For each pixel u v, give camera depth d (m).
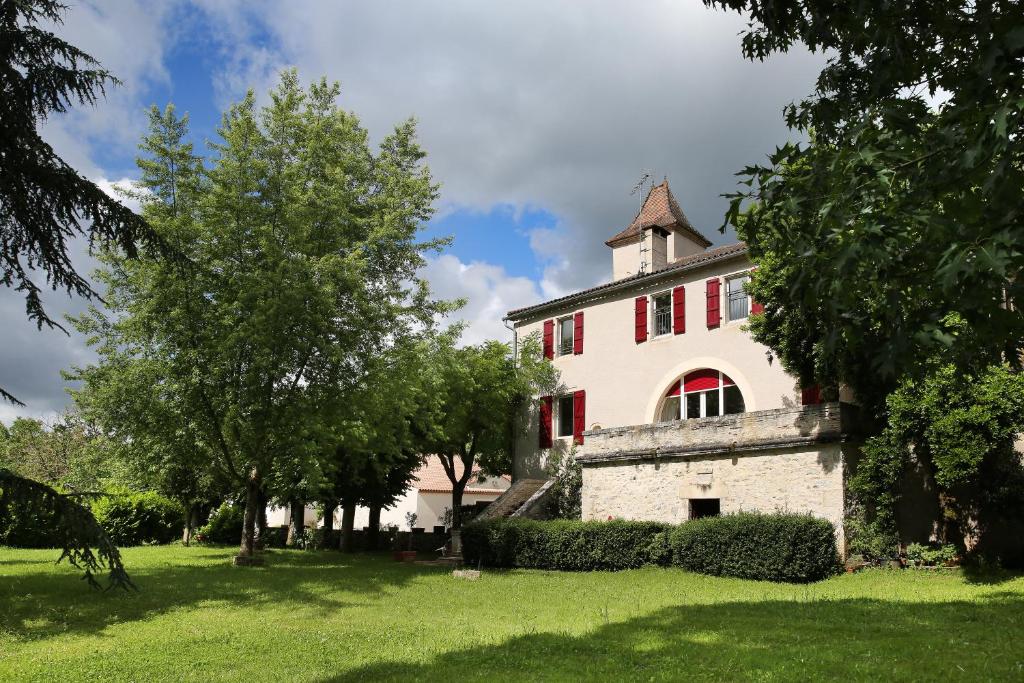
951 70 6.29
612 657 9.11
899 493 17.28
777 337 18.25
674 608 13.19
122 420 19.52
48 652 10.09
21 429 40.28
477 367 28.52
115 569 10.87
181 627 12.06
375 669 9.10
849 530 17.05
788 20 6.65
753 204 6.79
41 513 10.68
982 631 9.59
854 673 7.68
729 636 10.08
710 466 20.39
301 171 21.44
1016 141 4.66
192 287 19.17
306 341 20.02
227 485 24.83
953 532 16.44
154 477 20.67
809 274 5.94
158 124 20.11
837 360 15.85
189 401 19.78
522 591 16.53
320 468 20.83
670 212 30.69
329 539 34.44
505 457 33.75
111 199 12.23
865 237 5.21
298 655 10.11
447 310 24.45
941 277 4.72
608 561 20.38
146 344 19.69
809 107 6.96
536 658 9.21
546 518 26.33
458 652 9.90
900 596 13.24
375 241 22.50
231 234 19.59
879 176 5.62
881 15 6.03
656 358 26.42
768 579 16.91
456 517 31.22
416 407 23.58
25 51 11.23
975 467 14.24
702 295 25.41
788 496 18.38
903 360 5.18
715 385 24.69
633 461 22.72
